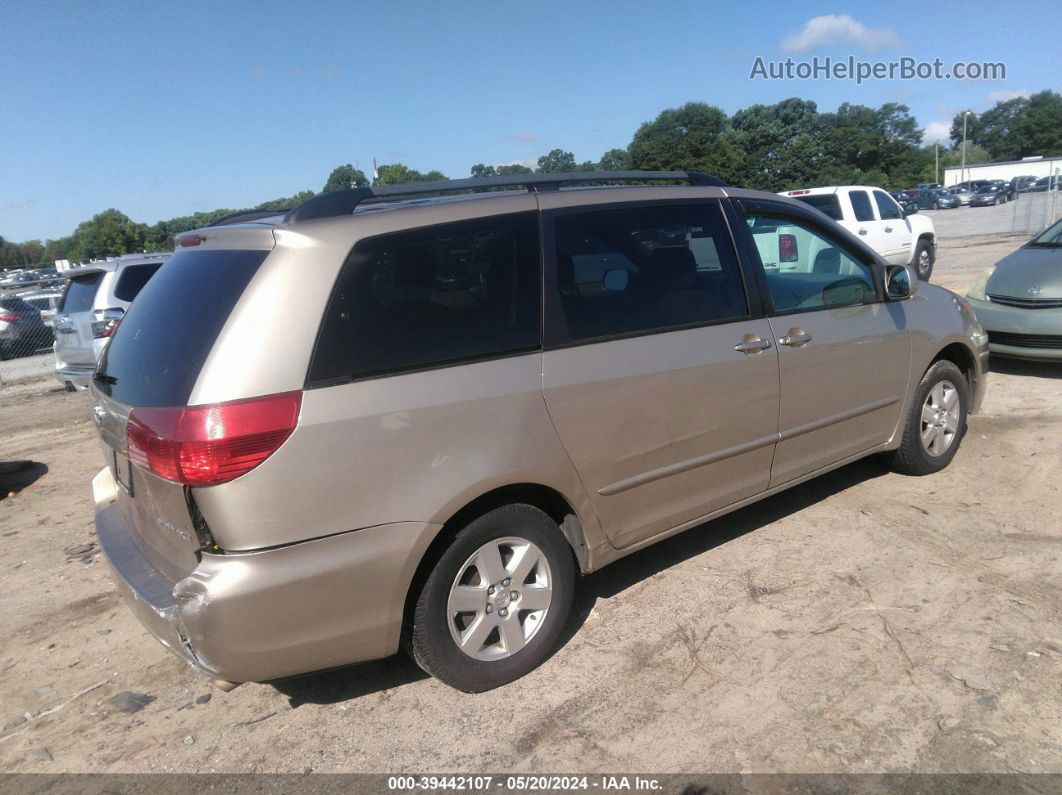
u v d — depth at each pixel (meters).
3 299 16.72
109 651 3.61
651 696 2.96
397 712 2.98
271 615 2.51
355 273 2.69
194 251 3.10
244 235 2.81
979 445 5.30
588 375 3.12
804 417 3.97
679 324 3.46
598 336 3.20
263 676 2.59
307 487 2.51
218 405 2.44
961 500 4.45
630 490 3.34
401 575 2.70
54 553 4.84
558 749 2.72
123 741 2.94
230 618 2.46
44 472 6.78
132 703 3.19
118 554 2.97
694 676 3.05
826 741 2.65
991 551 3.84
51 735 3.01
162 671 3.41
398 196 3.06
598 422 3.15
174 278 3.04
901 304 4.49
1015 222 25.11
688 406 3.45
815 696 2.88
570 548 3.23
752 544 4.10
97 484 3.58
